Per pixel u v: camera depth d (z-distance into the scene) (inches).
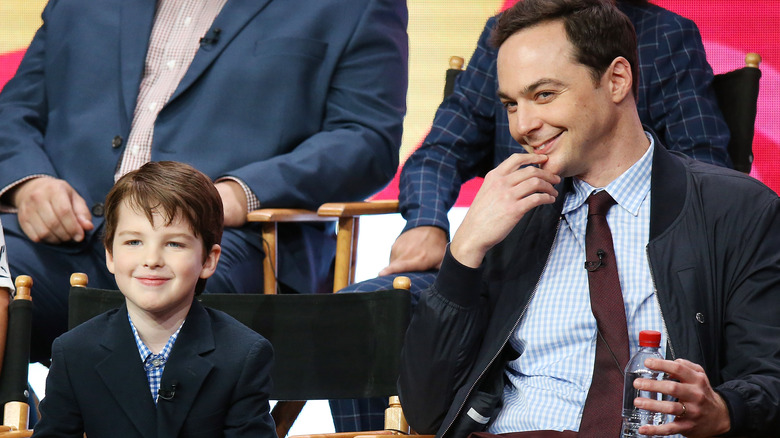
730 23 655.8
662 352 281.6
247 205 445.7
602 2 293.1
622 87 292.0
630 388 264.2
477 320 294.8
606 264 290.7
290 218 442.0
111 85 484.1
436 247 414.6
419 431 301.7
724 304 286.0
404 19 512.1
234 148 465.1
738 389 261.7
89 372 287.1
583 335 293.3
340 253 442.9
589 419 275.1
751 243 286.0
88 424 287.4
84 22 497.7
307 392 344.2
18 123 494.9
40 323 450.3
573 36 285.9
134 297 284.5
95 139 474.0
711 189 295.1
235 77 470.3
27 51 523.2
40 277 448.5
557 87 285.6
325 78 481.7
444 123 453.7
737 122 432.5
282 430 394.3
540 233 305.4
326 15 485.1
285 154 465.1
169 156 464.4
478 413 293.1
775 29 653.3
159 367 289.4
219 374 287.3
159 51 486.0
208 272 302.4
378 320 342.6
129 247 286.2
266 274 442.9
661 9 436.5
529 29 291.0
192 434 284.2
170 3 495.2
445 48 707.4
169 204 284.5
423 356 292.8
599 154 296.4
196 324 293.0
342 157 468.1
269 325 348.5
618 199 297.0
